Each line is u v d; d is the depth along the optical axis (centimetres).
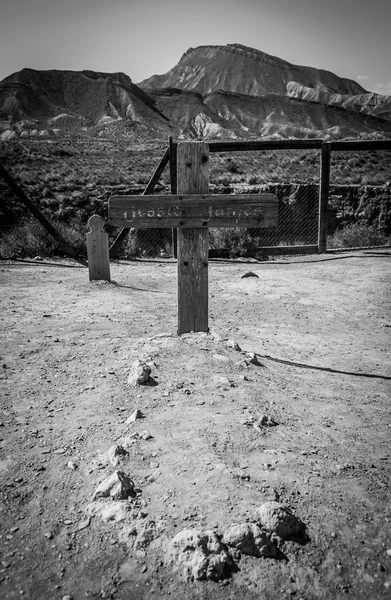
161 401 345
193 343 472
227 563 195
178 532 209
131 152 5359
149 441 286
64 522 222
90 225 836
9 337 511
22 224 1426
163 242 1370
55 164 3722
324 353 545
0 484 250
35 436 298
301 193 2388
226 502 229
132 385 371
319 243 1220
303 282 912
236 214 464
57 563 199
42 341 498
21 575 194
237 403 348
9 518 226
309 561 199
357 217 2256
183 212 460
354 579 192
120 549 204
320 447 299
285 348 554
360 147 1147
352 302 780
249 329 626
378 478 268
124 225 454
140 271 993
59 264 1042
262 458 273
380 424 352
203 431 299
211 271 1022
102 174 3331
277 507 217
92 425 310
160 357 432
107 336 525
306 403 378
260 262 1130
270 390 391
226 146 1104
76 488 247
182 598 181
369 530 220
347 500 241
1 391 364
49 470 262
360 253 1212
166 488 241
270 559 199
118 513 222
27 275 903
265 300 784
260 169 3578
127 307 684
